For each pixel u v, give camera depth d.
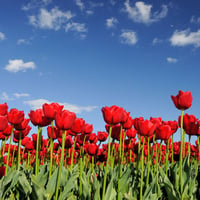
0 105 0.99
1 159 1.20
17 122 0.99
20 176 0.94
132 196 0.96
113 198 0.91
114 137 1.19
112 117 0.82
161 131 1.10
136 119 1.06
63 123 0.80
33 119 0.96
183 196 0.93
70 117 0.80
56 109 0.90
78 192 1.03
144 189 1.05
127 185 1.00
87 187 0.95
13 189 1.04
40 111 0.98
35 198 0.85
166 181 0.96
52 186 0.89
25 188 0.93
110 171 1.21
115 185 1.03
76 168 1.34
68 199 0.93
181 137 0.95
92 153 1.27
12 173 0.95
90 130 1.26
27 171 1.23
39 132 1.05
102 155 1.51
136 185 1.05
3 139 1.26
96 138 1.56
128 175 1.05
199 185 1.16
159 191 1.03
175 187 0.98
